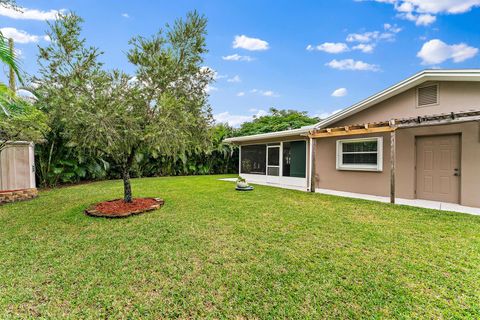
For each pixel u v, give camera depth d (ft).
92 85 15.99
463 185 20.61
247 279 9.09
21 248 11.76
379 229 14.64
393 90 23.43
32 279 9.02
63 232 14.03
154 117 17.67
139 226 15.11
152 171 48.60
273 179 36.91
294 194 26.99
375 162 26.35
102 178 41.11
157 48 18.07
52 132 29.50
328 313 7.29
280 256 10.96
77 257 10.83
